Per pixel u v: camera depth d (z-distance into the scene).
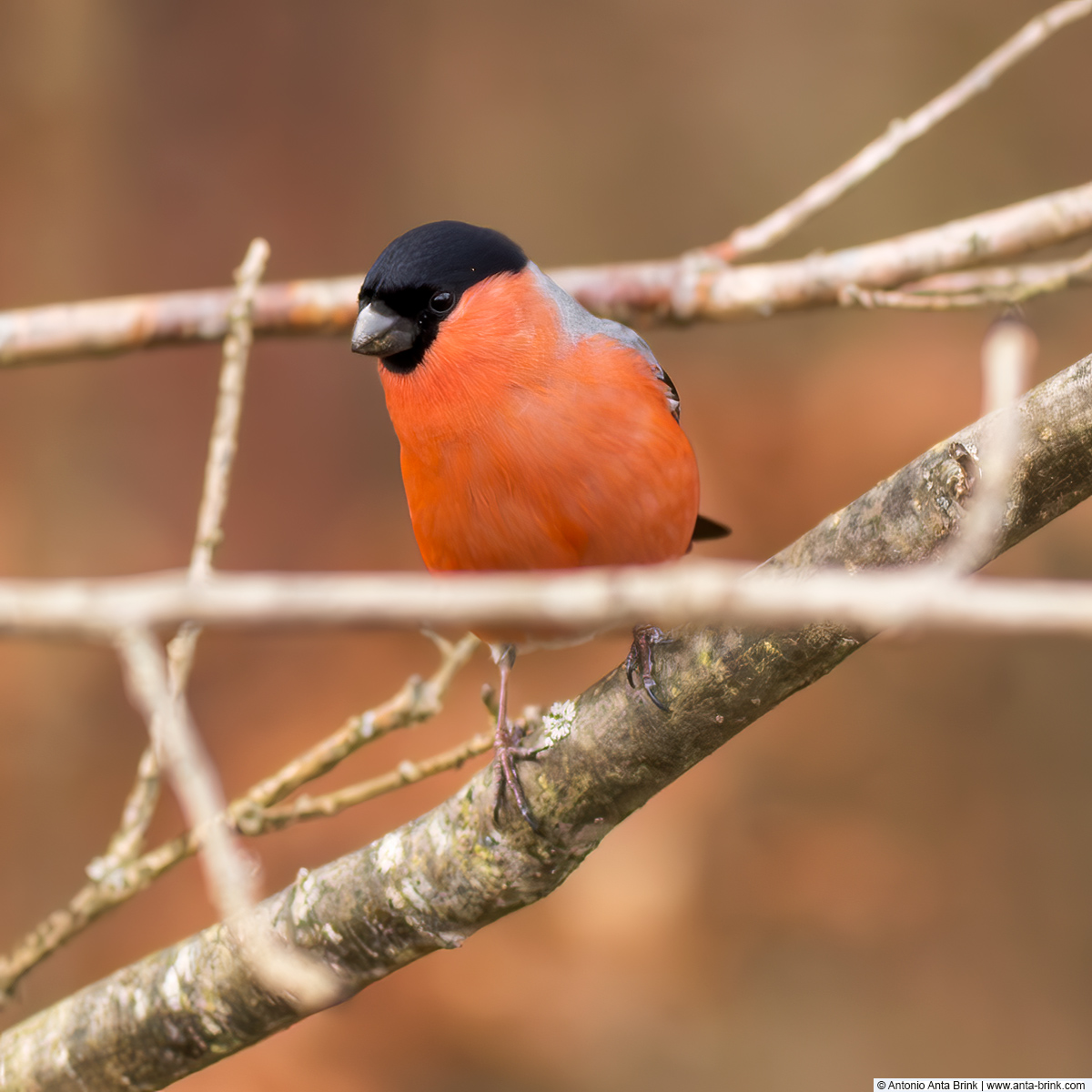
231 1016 4.30
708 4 18.61
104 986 4.48
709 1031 11.59
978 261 6.70
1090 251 5.98
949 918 12.41
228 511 16.17
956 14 18.00
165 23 16.03
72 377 14.84
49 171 14.71
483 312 4.77
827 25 18.41
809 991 11.90
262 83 17.03
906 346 16.45
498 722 5.07
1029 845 13.09
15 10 14.29
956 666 14.30
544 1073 11.13
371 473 17.09
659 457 4.84
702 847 12.94
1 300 14.62
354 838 12.52
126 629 2.11
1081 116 17.69
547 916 12.34
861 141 18.28
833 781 13.57
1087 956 12.30
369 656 14.42
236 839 5.10
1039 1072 11.37
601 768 4.05
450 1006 11.55
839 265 6.72
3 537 14.09
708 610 2.04
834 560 3.74
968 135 17.84
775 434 15.82
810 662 3.80
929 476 3.63
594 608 2.06
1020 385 2.43
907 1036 11.58
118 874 5.07
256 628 2.11
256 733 13.71
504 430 4.75
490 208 18.53
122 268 15.69
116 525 14.91
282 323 6.83
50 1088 4.45
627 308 6.90
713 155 18.67
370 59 17.86
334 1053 11.10
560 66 18.67
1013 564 13.84
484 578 2.15
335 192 17.72
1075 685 14.00
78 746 12.98
